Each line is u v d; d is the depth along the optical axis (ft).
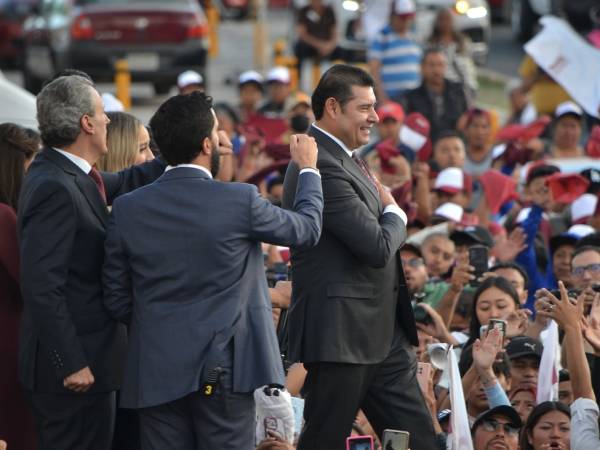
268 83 153.89
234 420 60.08
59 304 61.31
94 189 63.16
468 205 110.22
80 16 201.98
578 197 103.09
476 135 124.36
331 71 65.31
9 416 67.21
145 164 69.36
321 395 65.16
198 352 59.36
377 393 66.74
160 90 209.77
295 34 220.23
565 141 129.18
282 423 69.56
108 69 202.49
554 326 75.36
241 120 134.72
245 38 323.57
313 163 62.64
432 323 78.74
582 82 128.98
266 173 100.63
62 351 61.36
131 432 67.97
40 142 77.92
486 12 245.04
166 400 59.36
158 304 60.23
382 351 65.57
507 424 70.90
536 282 95.20
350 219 63.52
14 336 67.26
